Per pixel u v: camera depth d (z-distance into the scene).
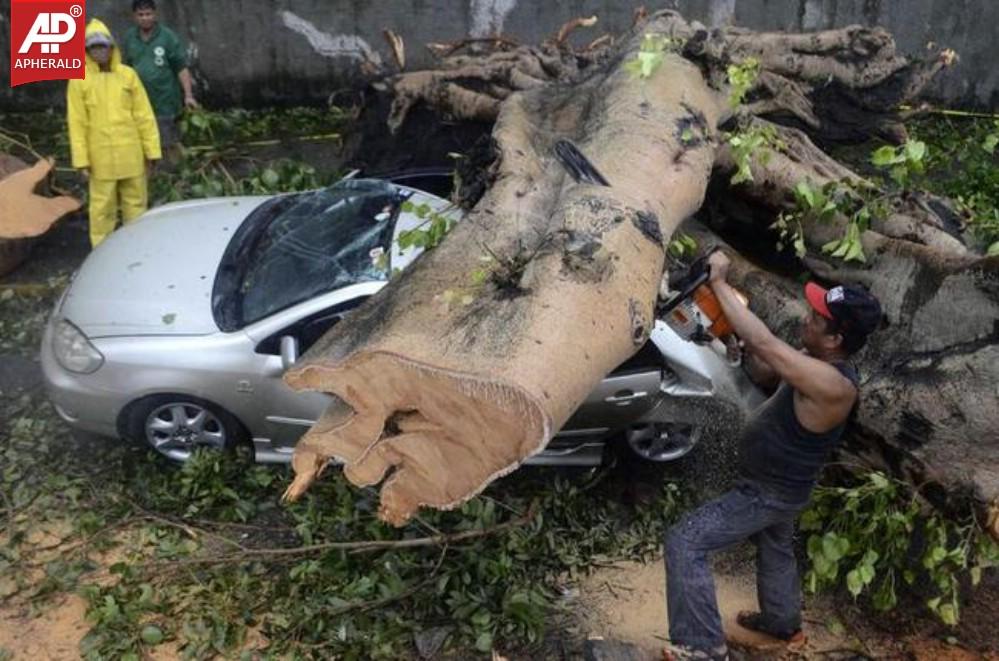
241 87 10.49
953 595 4.39
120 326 5.41
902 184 5.02
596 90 5.11
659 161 4.16
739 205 5.55
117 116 7.14
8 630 4.68
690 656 4.06
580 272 3.29
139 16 8.16
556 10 10.45
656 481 5.85
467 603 4.73
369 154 7.72
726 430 5.79
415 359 2.97
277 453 5.62
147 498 5.40
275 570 5.01
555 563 5.21
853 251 4.62
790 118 6.64
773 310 5.08
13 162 8.35
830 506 4.80
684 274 4.24
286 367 5.18
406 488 3.22
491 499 5.12
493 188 3.97
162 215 6.54
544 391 2.90
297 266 5.70
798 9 10.63
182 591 4.87
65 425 5.94
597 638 4.77
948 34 10.81
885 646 4.86
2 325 6.89
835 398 3.83
